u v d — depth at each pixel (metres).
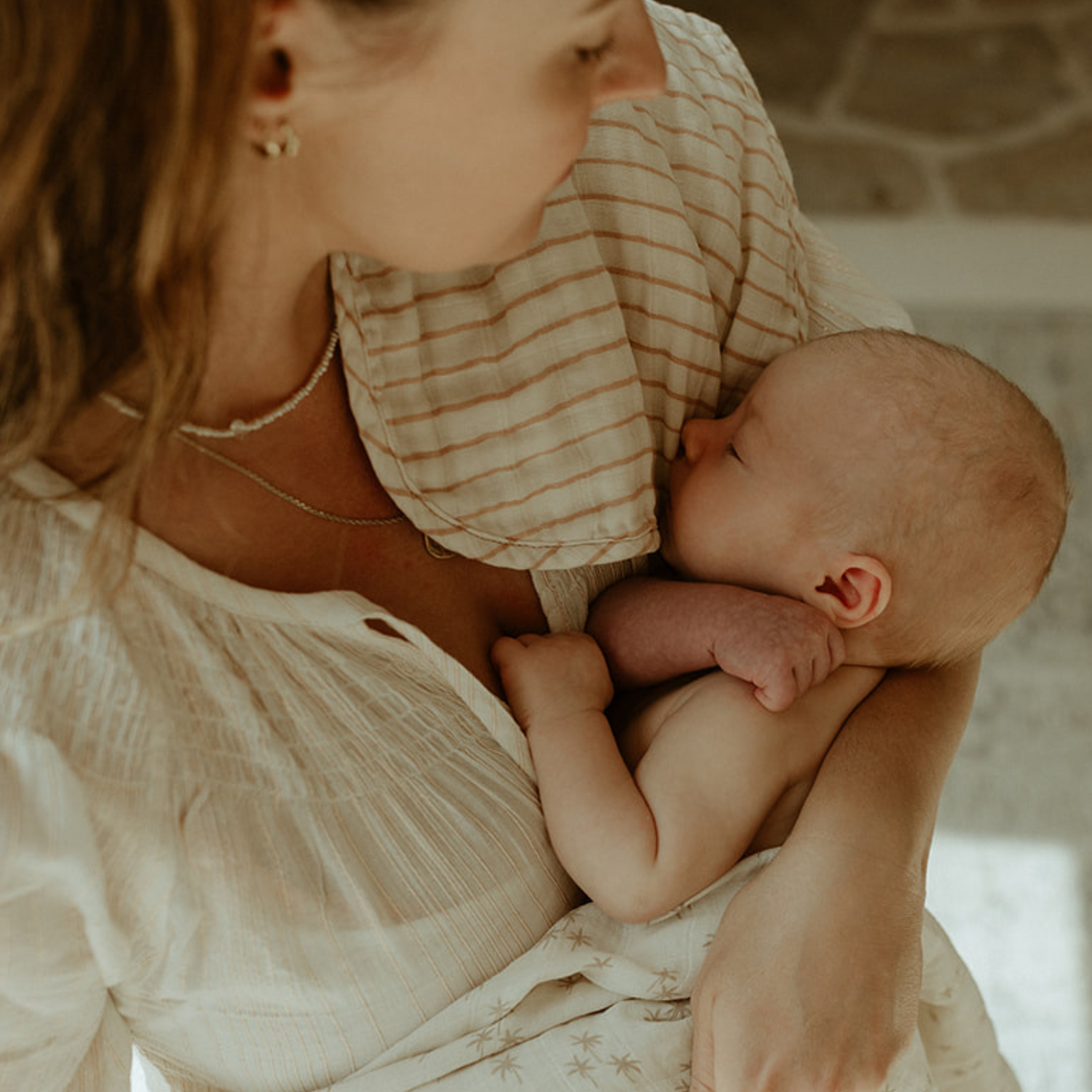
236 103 0.62
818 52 3.99
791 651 0.98
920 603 1.06
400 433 0.91
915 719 1.02
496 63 0.67
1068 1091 1.79
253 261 0.78
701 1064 0.86
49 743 0.71
